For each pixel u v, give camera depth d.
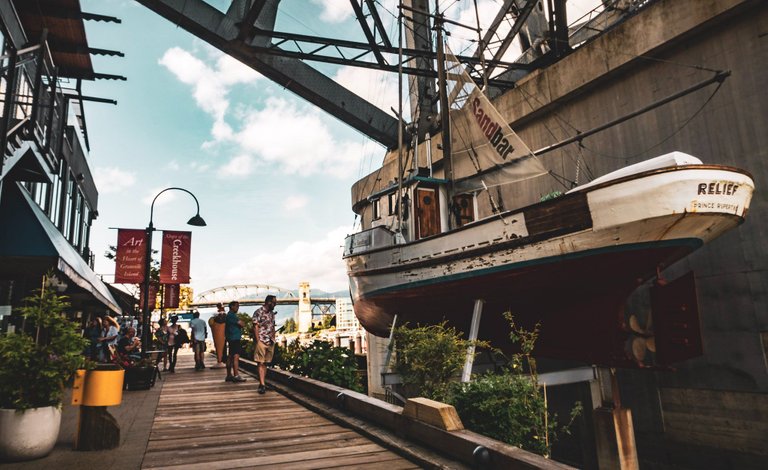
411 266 11.36
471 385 5.90
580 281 8.65
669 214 7.40
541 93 14.90
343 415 6.78
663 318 8.52
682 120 11.56
